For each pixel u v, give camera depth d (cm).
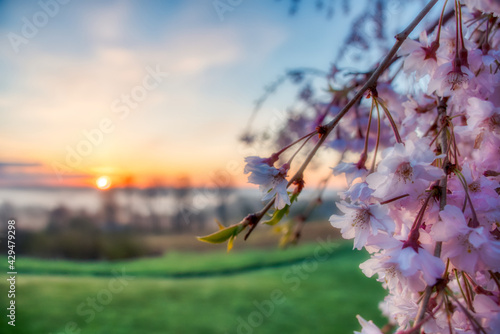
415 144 19
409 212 20
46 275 267
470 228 17
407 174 19
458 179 20
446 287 16
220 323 191
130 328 185
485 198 19
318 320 187
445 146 20
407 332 15
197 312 206
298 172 19
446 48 24
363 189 20
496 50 24
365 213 20
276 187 20
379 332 19
